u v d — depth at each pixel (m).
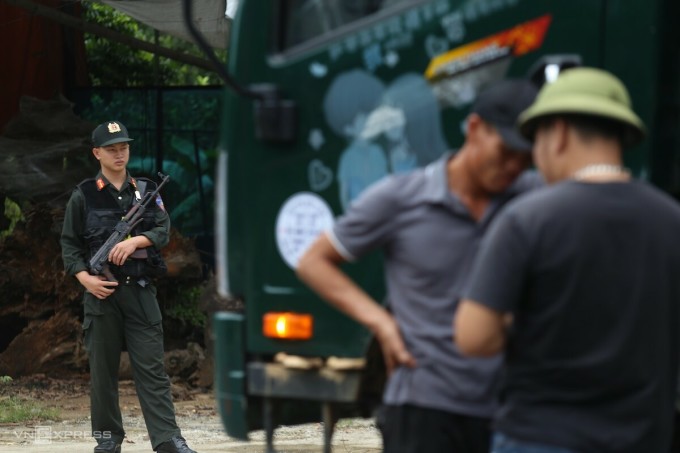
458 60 5.68
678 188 5.41
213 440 11.45
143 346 9.79
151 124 17.91
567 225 4.02
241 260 6.21
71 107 16.81
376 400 5.99
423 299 4.77
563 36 5.51
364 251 4.83
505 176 4.62
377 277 5.73
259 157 6.11
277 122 6.01
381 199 4.80
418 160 5.73
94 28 17.16
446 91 5.70
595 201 4.04
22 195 15.86
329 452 5.90
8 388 14.46
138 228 9.91
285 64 6.04
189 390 14.93
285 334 6.00
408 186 4.81
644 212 4.06
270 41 6.09
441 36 5.71
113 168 9.91
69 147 16.25
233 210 6.23
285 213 6.05
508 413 4.15
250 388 6.14
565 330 4.02
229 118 6.21
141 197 9.98
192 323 15.75
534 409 4.07
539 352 4.06
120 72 21.78
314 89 5.98
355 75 5.89
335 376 5.86
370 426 12.22
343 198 5.90
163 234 9.98
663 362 4.07
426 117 5.73
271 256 6.09
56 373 15.12
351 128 5.88
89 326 9.82
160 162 17.83
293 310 6.01
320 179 5.96
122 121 18.05
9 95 18.14
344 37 5.91
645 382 4.02
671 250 4.08
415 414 4.75
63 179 16.06
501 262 4.05
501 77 5.60
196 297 15.83
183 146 17.83
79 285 15.16
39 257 15.09
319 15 6.01
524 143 4.48
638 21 5.39
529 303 4.09
